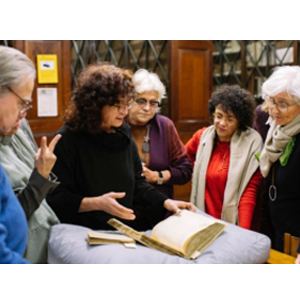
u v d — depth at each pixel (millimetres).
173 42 4492
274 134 2053
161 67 4605
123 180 1694
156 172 2227
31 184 1312
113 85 1535
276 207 2121
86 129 1603
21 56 1103
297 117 1929
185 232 1482
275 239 2312
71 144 1623
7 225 984
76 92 1597
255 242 1499
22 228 1032
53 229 1472
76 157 1629
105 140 1655
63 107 4230
